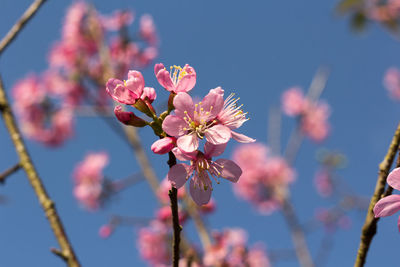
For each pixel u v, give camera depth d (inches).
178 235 85.5
